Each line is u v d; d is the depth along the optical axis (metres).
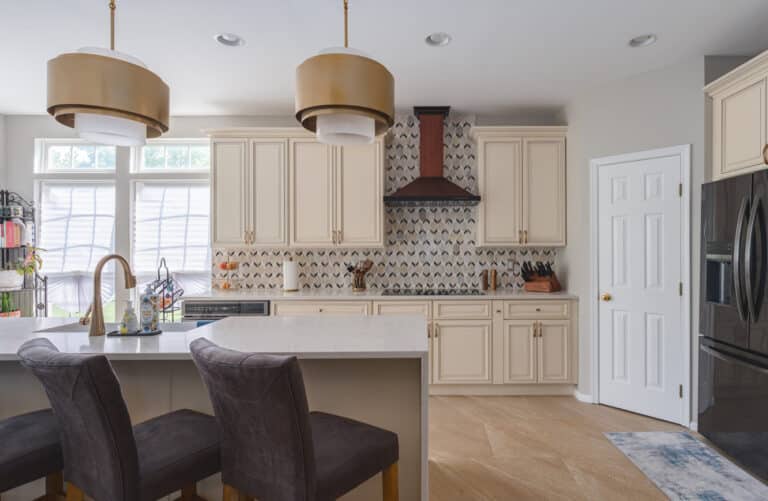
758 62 2.25
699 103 2.94
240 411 1.18
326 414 1.58
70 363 1.14
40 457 1.37
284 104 3.91
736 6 2.36
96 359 1.15
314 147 3.89
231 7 2.36
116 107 1.38
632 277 3.24
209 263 4.34
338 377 1.78
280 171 3.88
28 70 3.18
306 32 2.64
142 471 1.22
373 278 4.23
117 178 4.28
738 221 2.39
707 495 2.14
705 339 2.70
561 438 2.80
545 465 2.45
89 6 2.35
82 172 4.29
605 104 3.41
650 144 3.15
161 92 1.52
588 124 3.54
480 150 3.85
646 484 2.25
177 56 2.96
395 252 4.25
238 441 1.23
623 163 3.31
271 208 3.89
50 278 4.28
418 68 3.15
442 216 4.25
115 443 1.16
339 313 3.62
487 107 3.99
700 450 2.62
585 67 3.13
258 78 3.33
